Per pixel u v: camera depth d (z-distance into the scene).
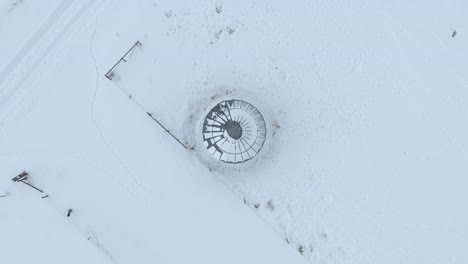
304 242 13.94
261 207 14.03
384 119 14.29
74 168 14.14
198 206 14.11
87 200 14.09
